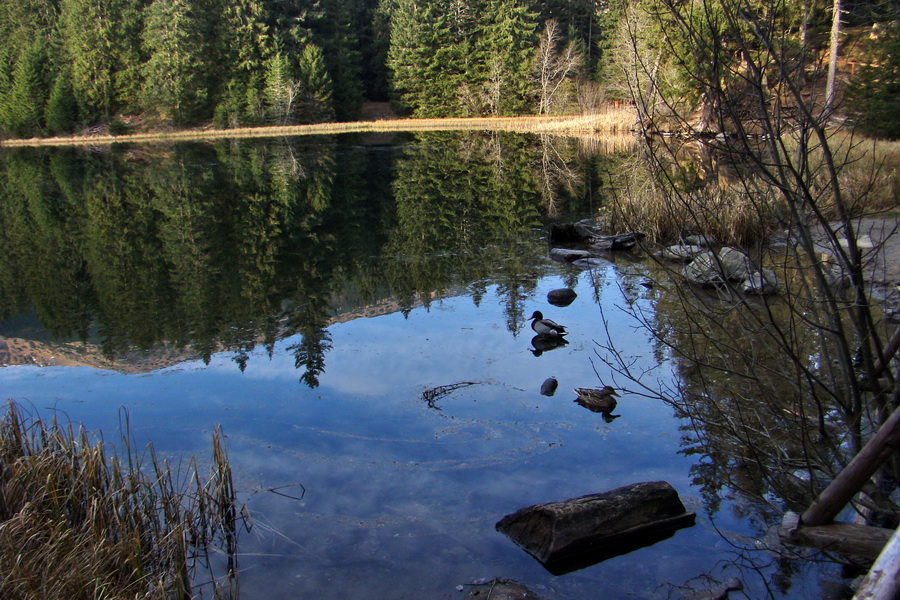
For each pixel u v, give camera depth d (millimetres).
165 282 11203
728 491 4547
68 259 12945
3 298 10367
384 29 63281
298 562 3977
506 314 8758
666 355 6898
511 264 11664
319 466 5027
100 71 50688
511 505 4477
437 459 5086
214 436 4492
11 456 4344
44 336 8531
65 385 6777
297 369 7059
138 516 4086
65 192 21703
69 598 3369
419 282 10695
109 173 26938
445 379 6625
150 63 50094
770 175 3229
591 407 5863
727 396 5695
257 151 35750
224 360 7438
